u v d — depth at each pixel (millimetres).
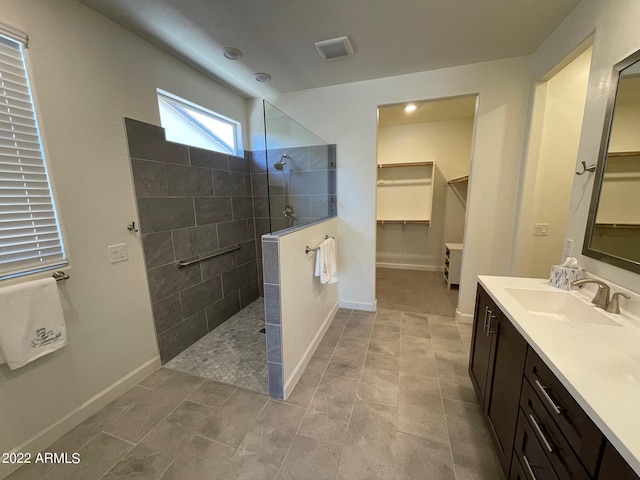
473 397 1724
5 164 1230
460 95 2336
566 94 2055
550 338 978
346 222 2904
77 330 1529
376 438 1438
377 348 2277
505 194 2365
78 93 1487
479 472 1261
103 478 1246
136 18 1617
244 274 3137
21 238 1294
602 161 1328
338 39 1863
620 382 752
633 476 528
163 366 2086
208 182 2514
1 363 1205
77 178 1499
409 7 1550
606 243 1300
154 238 1984
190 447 1395
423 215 4422
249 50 2002
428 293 3533
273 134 2098
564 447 779
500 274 2502
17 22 1233
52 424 1426
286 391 1735
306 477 1244
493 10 1587
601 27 1359
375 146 2668
